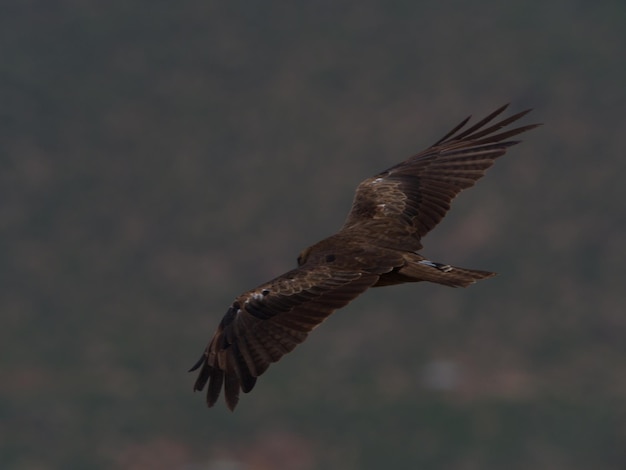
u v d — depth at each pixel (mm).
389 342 85188
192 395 78125
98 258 98875
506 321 88062
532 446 71250
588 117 108062
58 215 104062
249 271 98250
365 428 73688
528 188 100250
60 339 87188
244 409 75562
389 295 90438
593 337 87000
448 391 78062
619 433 72625
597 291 91188
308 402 76375
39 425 73375
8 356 83938
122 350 85875
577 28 118250
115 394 78000
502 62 114875
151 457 71000
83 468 69375
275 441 72562
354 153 108875
